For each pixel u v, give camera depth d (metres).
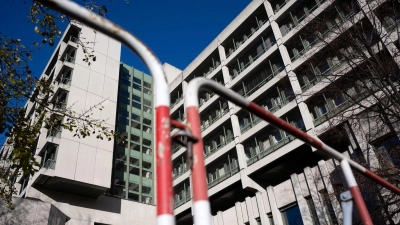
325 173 20.31
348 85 16.83
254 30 33.97
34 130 9.09
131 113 42.94
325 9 20.50
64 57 34.72
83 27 36.62
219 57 37.97
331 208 19.55
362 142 17.78
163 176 2.22
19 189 30.28
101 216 30.39
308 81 25.47
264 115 3.53
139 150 40.06
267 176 27.08
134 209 33.50
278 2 32.28
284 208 23.20
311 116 24.52
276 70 29.41
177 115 41.25
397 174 13.11
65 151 28.30
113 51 38.81
